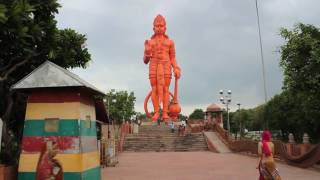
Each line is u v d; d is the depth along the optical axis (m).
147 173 19.64
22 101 15.29
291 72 21.20
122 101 62.84
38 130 12.12
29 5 13.23
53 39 15.63
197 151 40.38
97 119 16.38
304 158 21.42
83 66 18.38
